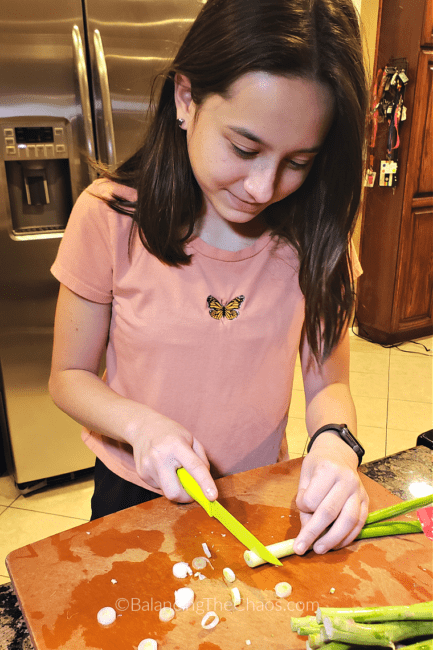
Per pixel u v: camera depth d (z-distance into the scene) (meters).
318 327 0.91
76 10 1.75
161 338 0.83
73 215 0.86
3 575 1.72
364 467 0.88
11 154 1.79
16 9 1.67
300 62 0.55
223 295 0.85
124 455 0.92
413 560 0.68
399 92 3.14
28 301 1.94
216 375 0.86
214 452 0.91
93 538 0.69
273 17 0.56
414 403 2.87
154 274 0.84
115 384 0.91
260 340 0.86
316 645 0.56
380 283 3.57
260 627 0.59
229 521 0.64
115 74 1.87
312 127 0.60
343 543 0.69
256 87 0.56
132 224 0.83
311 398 0.95
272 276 0.87
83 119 1.84
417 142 3.22
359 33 0.65
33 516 2.00
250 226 0.87
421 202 3.37
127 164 0.89
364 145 0.75
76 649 0.56
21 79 1.74
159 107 0.78
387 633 0.54
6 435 2.12
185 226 0.83
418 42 3.03
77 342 0.87
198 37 0.62
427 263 3.55
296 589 0.63
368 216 3.56
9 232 1.86
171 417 0.88
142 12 1.84
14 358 1.97
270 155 0.61
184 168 0.79
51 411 2.08
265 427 0.92
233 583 0.64
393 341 3.63
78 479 2.23
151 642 0.56
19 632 0.60
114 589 0.62
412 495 0.82
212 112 0.61
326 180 0.79
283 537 0.71
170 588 0.63
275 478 0.81
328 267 0.84
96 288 0.85
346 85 0.59
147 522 0.72
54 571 0.64
